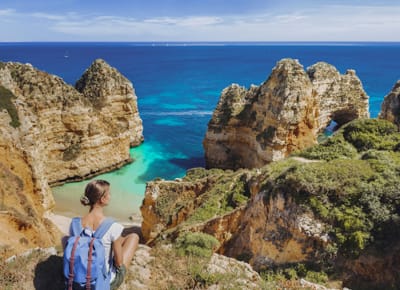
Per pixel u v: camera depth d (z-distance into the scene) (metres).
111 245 7.99
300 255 17.64
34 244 26.94
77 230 7.84
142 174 58.38
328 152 28.09
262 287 12.17
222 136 57.69
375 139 28.55
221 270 12.62
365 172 19.80
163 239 25.83
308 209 18.23
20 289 9.38
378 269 16.14
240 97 58.47
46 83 53.22
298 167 20.52
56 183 53.44
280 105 48.19
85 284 7.29
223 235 23.97
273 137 48.22
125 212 44.62
